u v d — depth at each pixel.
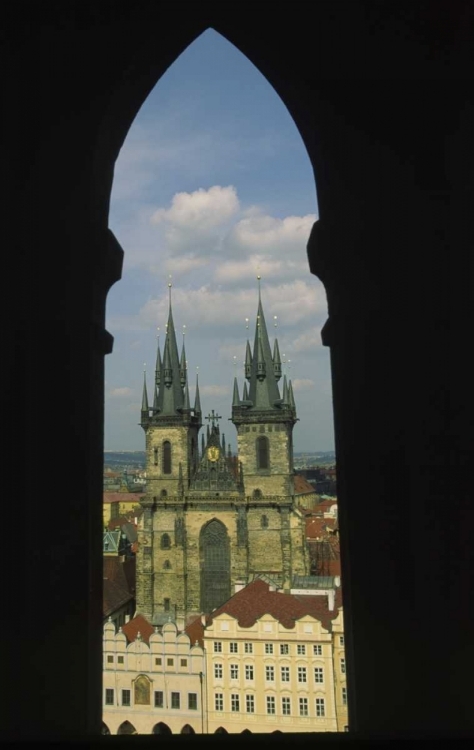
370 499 5.49
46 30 5.98
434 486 5.29
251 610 55.28
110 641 57.78
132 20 5.98
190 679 55.25
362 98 5.85
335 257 5.91
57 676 5.40
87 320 5.89
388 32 5.73
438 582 5.20
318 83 5.91
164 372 99.81
